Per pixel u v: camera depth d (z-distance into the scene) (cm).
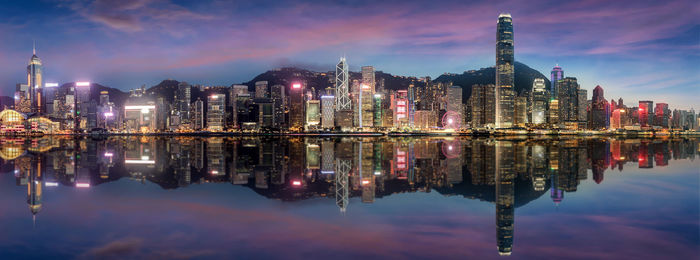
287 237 1464
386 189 2612
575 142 12662
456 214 1852
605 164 4344
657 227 1611
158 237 1453
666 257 1264
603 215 1823
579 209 1953
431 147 8656
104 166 4022
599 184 2795
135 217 1755
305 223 1669
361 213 1866
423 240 1441
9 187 2609
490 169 3894
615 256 1272
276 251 1305
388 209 1953
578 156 5594
